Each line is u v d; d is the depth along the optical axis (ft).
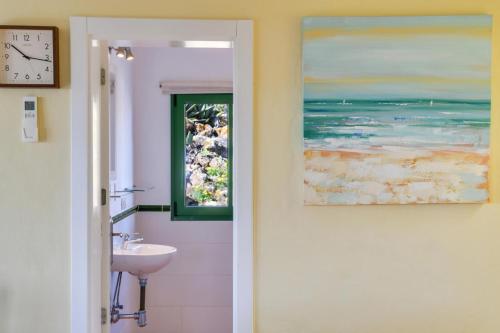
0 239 6.97
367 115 6.97
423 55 6.97
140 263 9.38
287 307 7.15
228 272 12.48
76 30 6.89
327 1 7.09
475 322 7.19
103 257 7.66
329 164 6.99
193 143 12.66
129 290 11.51
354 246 7.14
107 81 7.66
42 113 6.95
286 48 7.09
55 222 6.98
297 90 7.09
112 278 10.44
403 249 7.16
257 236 7.12
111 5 6.98
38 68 6.83
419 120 6.99
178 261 12.44
